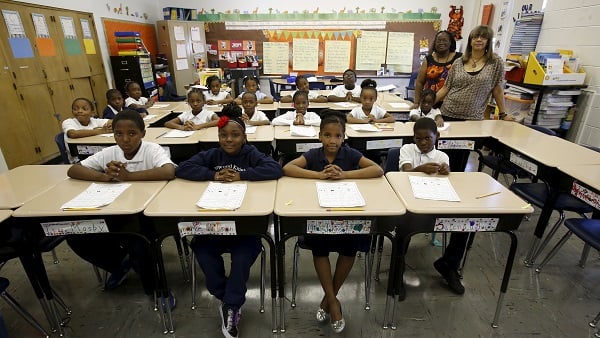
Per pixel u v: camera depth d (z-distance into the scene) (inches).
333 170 62.0
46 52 144.8
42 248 63.2
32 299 71.7
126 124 63.5
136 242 63.1
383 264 81.4
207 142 97.1
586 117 132.2
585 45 131.0
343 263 61.9
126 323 64.9
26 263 56.1
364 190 58.4
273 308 60.2
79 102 106.1
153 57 234.4
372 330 62.7
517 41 160.1
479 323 64.2
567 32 138.6
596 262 82.1
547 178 73.2
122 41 191.3
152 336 62.0
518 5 170.4
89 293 72.8
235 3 231.5
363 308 67.9
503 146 89.0
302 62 241.4
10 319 66.2
